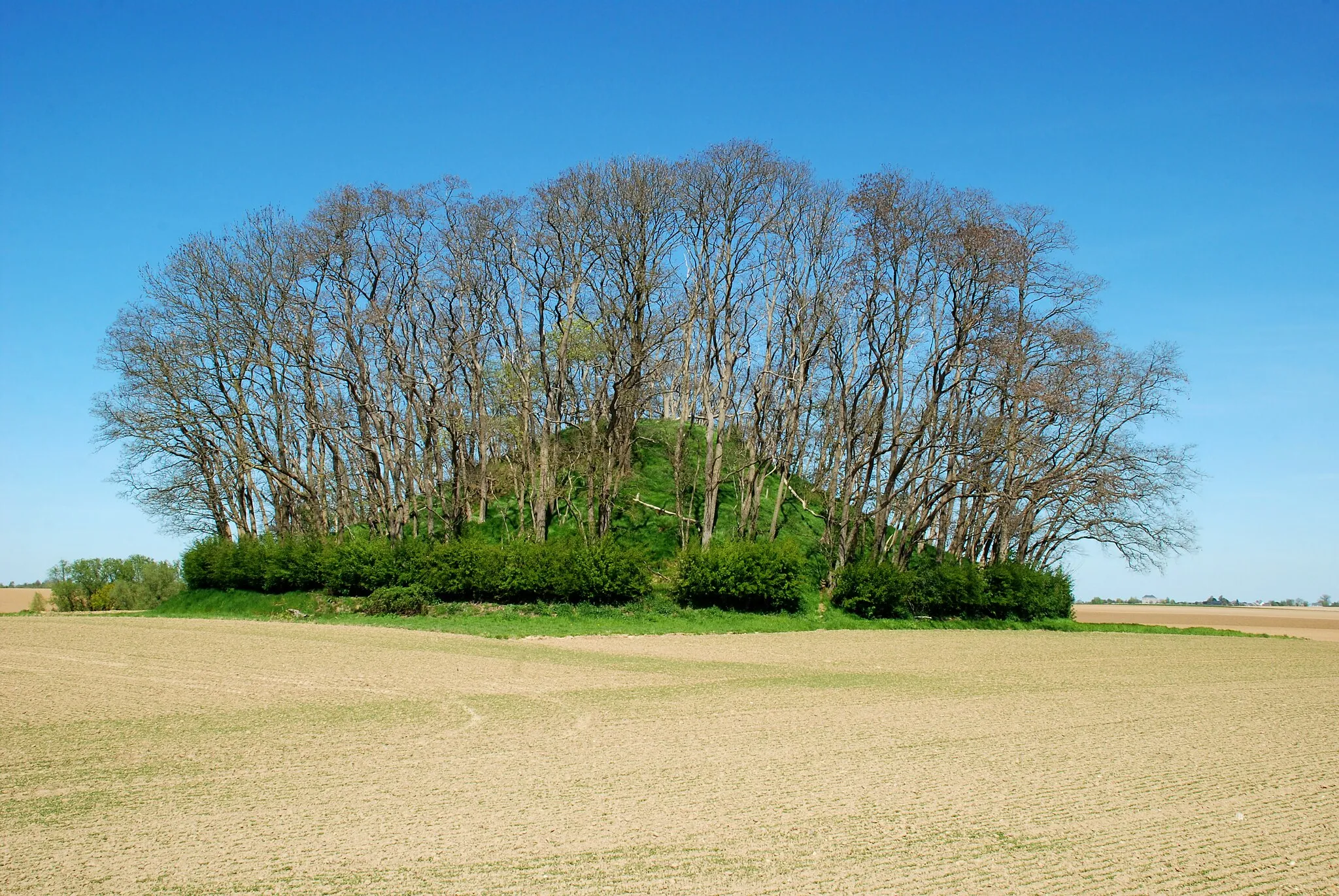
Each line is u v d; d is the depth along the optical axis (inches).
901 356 2229.3
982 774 657.6
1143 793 615.2
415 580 1841.8
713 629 1769.2
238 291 2098.9
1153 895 432.8
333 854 469.1
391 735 763.4
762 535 2297.0
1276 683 1280.8
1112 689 1169.4
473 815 536.1
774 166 2209.6
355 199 2110.0
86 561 2748.5
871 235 2027.6
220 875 438.0
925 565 2188.7
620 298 2171.5
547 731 787.4
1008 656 1549.0
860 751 728.3
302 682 1047.0
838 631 1846.7
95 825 514.3
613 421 2124.8
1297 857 486.6
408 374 2223.2
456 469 2176.4
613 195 2122.3
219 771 637.9
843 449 2432.3
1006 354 1955.0
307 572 1947.6
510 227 2206.0
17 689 981.2
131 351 2011.6
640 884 431.8
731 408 2404.0
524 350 2289.6
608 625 1720.0
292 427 2224.4
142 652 1300.4
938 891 430.9
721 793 589.6
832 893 424.5
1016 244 1968.5
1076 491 2169.0
